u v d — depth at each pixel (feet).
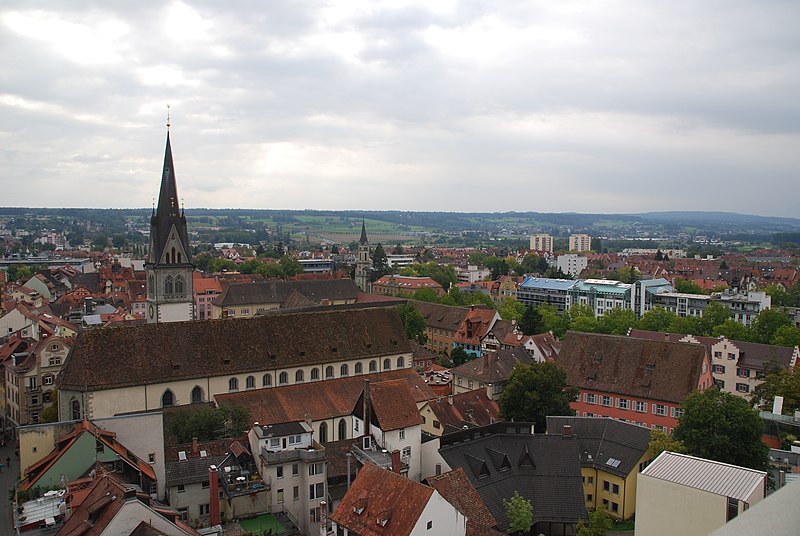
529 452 303.07
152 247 485.56
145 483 251.39
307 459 281.54
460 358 614.75
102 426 263.49
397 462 276.00
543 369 382.01
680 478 157.79
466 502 248.93
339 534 231.09
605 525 254.47
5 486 327.88
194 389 353.72
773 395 406.00
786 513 35.63
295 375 386.32
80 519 197.06
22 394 432.66
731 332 633.20
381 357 419.95
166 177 483.10
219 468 282.77
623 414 421.18
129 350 342.85
